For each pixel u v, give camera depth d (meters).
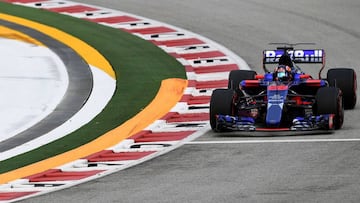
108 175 64.56
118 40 107.88
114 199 58.25
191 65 97.94
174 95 88.06
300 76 75.12
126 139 74.69
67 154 72.25
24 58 103.38
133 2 122.38
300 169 63.00
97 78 95.69
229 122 72.19
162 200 57.41
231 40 105.56
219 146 70.19
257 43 104.00
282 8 117.00
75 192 60.66
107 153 71.12
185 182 61.38
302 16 113.25
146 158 68.56
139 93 89.44
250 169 63.69
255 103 73.50
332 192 57.50
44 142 77.06
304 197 56.69
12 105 88.88
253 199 56.72
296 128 71.12
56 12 119.25
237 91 77.31
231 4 119.75
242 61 98.12
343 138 70.62
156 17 115.50
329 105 71.56
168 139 73.69
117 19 115.56
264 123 74.25
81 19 116.12
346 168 62.78
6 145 77.06
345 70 79.19
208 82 91.88
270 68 95.25
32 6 122.06
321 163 64.25
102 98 89.06
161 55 101.88
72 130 80.00
